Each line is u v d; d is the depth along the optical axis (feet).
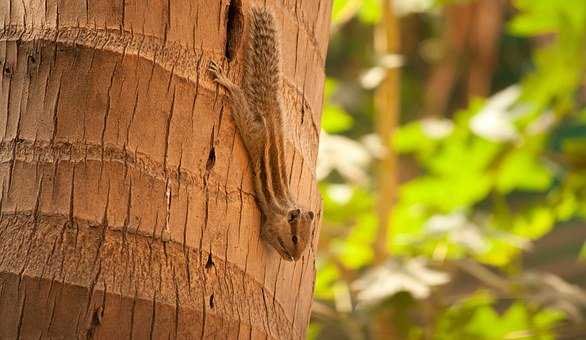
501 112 64.34
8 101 26.81
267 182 28.91
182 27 27.45
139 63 26.68
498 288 60.49
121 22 26.94
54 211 25.77
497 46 92.32
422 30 94.68
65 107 26.35
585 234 93.09
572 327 56.59
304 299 30.60
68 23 26.96
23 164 26.18
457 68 91.35
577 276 91.97
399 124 94.68
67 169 25.95
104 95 26.37
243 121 28.19
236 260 27.43
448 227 59.47
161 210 26.21
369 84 61.87
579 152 63.00
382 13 63.77
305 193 31.22
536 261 93.25
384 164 62.03
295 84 30.68
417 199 65.31
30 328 24.75
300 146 30.78
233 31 28.89
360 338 57.52
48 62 26.68
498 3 88.79
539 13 66.44
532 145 63.82
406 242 60.95
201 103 27.35
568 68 65.98
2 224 25.84
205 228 26.84
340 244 64.03
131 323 25.08
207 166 27.30
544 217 64.75
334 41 93.45
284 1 30.60
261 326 27.25
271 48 29.50
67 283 25.00
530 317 57.31
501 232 59.82
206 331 25.86
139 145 26.40
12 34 27.27
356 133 84.69
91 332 24.80
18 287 25.03
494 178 64.44
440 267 60.13
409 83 95.25
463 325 56.75
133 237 25.84
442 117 89.71
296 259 29.37
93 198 25.81
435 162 64.44
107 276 25.23
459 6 88.22
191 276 26.13
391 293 52.54
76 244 25.49
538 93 65.92
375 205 62.75
